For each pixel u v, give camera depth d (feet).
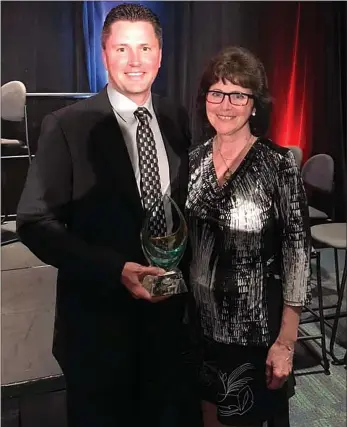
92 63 12.40
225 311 4.45
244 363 4.54
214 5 12.85
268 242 4.38
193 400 4.77
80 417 4.44
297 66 13.71
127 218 4.13
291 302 4.44
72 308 4.34
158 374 4.50
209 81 4.34
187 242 4.48
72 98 11.82
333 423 7.02
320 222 10.86
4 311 6.80
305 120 14.06
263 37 13.37
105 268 3.96
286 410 4.78
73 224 4.14
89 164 4.04
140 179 4.23
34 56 12.07
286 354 4.47
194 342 4.69
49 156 3.98
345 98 14.12
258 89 4.29
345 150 14.39
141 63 4.03
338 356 8.60
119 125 4.17
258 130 4.50
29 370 5.23
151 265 4.17
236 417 4.63
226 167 4.40
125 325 4.31
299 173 4.33
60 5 12.01
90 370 4.33
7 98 10.71
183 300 4.61
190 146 4.65
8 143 10.70
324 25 13.64
